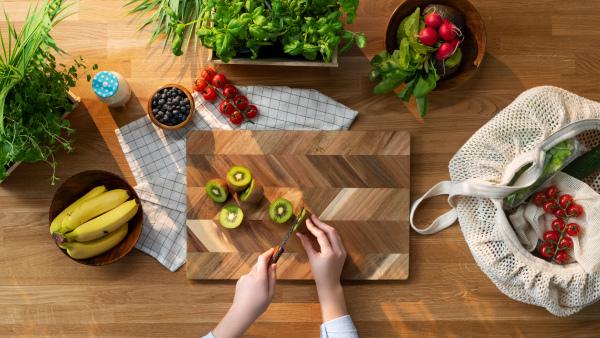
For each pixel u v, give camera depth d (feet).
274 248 3.89
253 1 3.17
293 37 3.37
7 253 4.08
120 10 4.07
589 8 4.11
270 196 4.06
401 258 4.06
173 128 3.84
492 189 3.72
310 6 3.31
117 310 4.10
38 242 4.09
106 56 4.08
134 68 4.10
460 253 4.13
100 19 4.07
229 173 3.82
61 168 4.09
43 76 3.44
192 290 4.10
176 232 4.09
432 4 3.71
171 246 4.09
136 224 3.84
